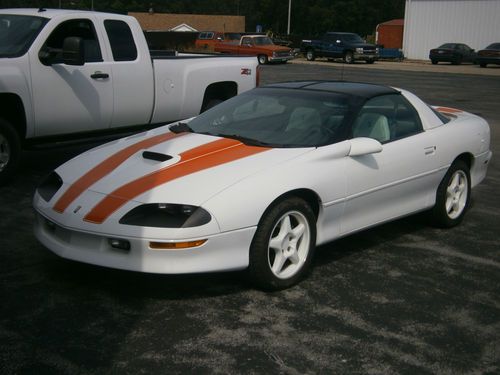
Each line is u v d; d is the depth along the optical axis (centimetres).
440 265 488
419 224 595
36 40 672
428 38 4488
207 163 430
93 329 366
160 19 6719
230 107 539
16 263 466
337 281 448
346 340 361
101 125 744
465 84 2345
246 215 397
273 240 418
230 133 493
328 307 404
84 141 732
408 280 455
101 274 447
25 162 798
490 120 1344
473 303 419
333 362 336
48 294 412
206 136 486
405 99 550
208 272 391
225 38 3812
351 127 481
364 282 448
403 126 534
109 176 432
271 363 332
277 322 380
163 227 382
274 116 502
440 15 4391
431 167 541
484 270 480
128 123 777
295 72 2888
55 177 459
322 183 441
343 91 524
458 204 587
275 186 412
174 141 477
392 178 502
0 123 652
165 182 408
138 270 386
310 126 481
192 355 338
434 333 374
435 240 549
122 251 391
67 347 344
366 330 374
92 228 395
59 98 688
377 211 500
